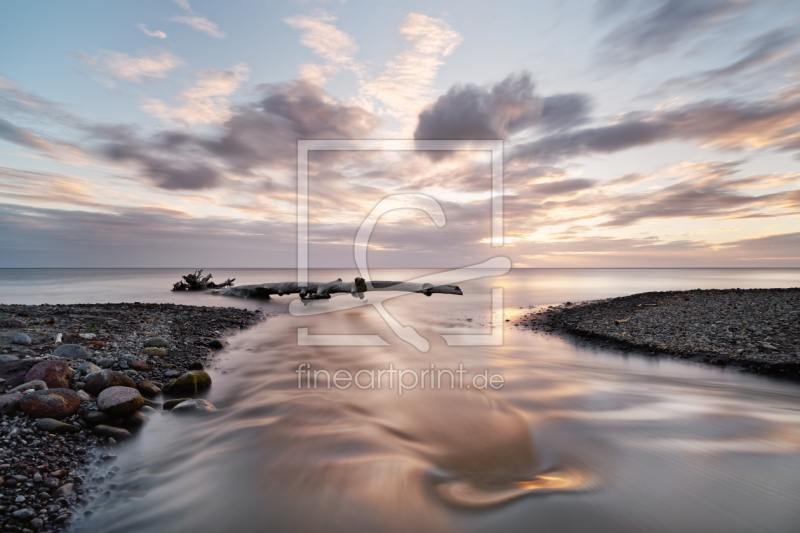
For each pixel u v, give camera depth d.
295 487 3.89
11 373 5.64
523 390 6.99
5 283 35.78
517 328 13.80
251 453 4.55
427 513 3.51
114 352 7.59
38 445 4.17
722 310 12.73
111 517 3.35
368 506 3.61
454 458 4.56
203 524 3.33
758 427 5.35
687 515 3.45
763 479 4.02
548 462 4.47
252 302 20.17
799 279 45.00
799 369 7.50
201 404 5.72
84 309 11.81
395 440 4.99
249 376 7.51
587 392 6.88
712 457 4.52
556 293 27.66
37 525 3.12
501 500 3.68
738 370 7.95
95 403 5.20
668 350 9.48
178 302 19.50
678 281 41.19
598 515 3.45
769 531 3.22
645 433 5.19
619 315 13.87
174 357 8.06
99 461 4.18
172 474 4.06
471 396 6.66
